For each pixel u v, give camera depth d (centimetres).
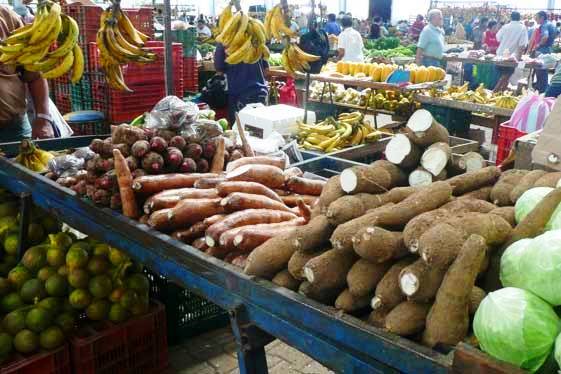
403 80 683
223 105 602
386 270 134
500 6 2372
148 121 256
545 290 108
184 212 192
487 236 126
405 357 116
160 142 229
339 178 167
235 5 309
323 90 766
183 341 313
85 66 470
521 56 1192
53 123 397
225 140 262
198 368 290
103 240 223
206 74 825
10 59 263
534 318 104
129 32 292
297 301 140
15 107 360
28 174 269
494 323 106
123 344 261
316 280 138
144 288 269
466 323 117
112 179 219
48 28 259
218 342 314
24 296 252
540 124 408
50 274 256
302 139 425
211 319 322
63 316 249
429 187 150
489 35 1454
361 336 125
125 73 450
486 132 881
